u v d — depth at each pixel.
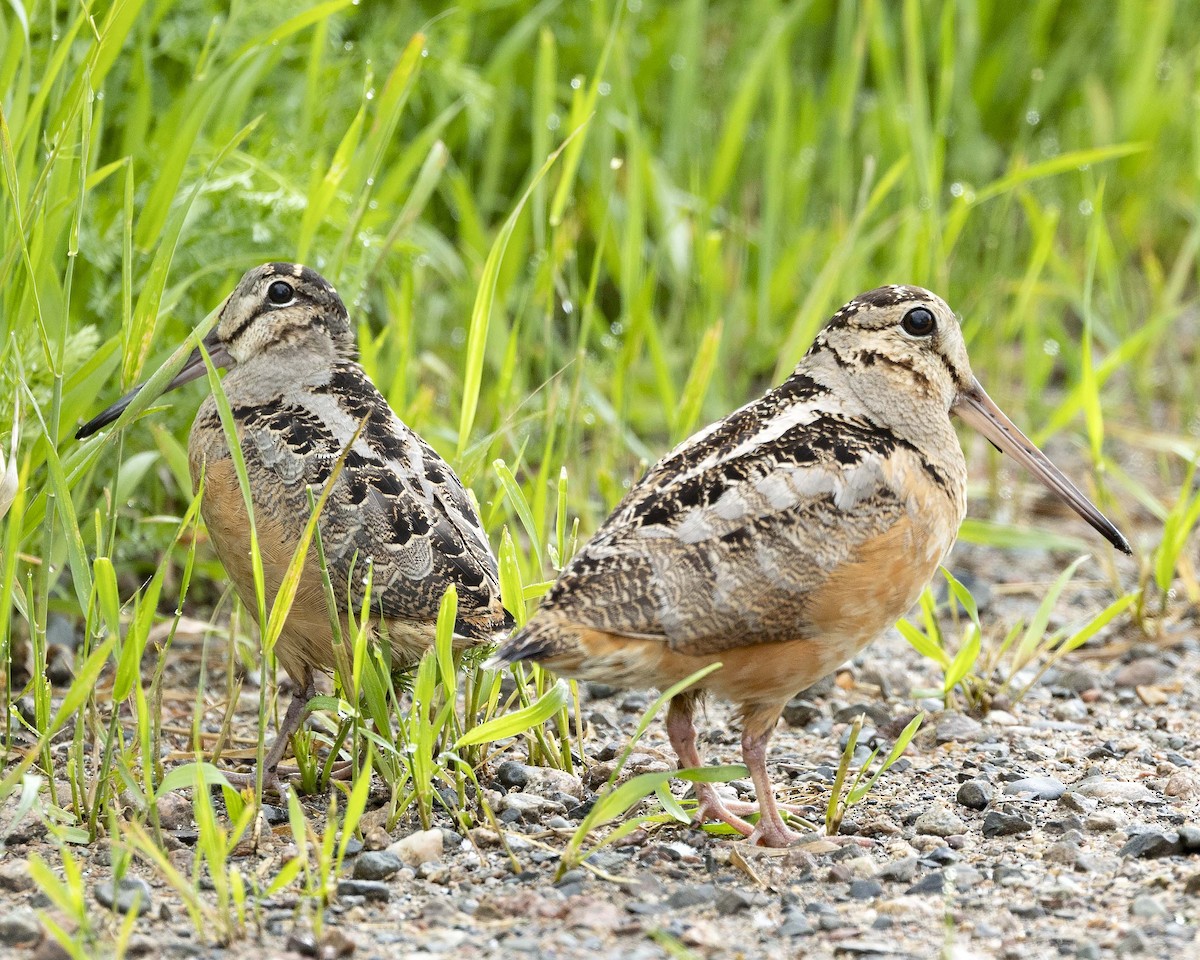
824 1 19.66
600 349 16.59
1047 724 10.96
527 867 8.45
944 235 14.36
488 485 12.30
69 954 7.25
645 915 7.87
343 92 14.63
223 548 9.80
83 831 8.52
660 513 8.58
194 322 12.41
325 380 10.08
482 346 10.29
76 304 12.22
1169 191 19.80
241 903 7.52
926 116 17.45
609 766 9.93
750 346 17.06
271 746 9.78
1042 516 15.72
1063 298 18.62
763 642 8.66
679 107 17.11
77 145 11.07
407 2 16.38
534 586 9.68
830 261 13.77
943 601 13.61
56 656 11.52
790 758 10.45
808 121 17.88
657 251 14.53
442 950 7.47
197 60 13.09
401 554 9.23
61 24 13.25
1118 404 17.64
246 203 12.46
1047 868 8.43
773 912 7.95
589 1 17.70
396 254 13.70
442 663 8.60
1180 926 7.63
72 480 9.19
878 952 7.41
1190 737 10.70
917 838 8.86
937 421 9.38
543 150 13.91
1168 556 12.33
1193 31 21.00
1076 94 20.53
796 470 8.71
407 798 8.81
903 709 11.27
